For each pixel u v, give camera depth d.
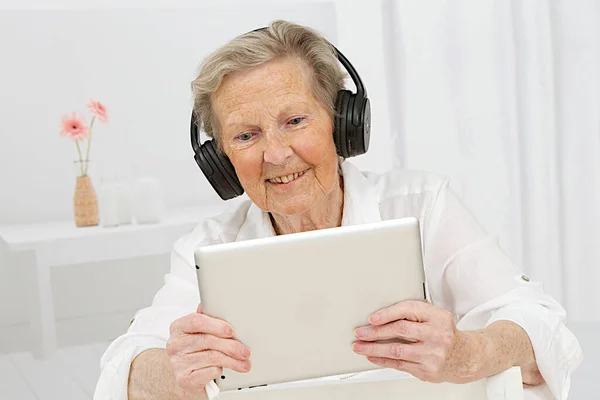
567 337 1.43
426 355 1.19
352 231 1.17
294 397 1.23
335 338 1.20
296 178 1.50
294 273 1.17
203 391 1.23
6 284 3.26
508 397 1.24
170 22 3.42
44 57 3.30
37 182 3.35
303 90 1.48
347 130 1.53
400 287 1.18
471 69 3.29
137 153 3.45
